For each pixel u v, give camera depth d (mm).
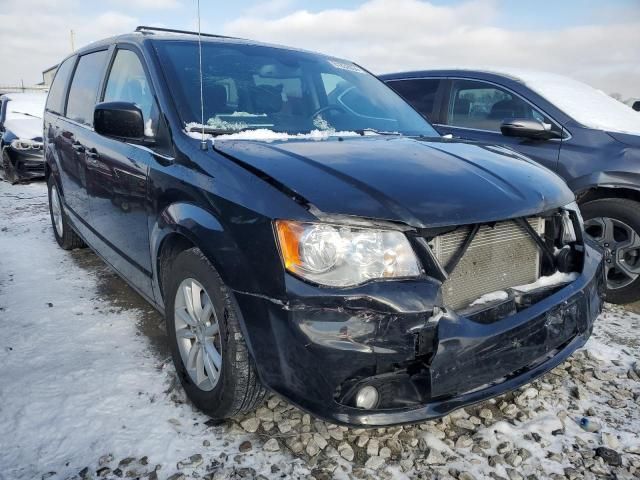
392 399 1818
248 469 2006
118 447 2111
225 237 1979
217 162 2162
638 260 3611
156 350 2902
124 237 2994
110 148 3051
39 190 8109
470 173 2188
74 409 2348
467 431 2279
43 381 2570
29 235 5332
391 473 2012
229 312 2016
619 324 3414
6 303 3541
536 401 2502
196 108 2586
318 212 1796
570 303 2184
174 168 2369
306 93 3107
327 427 2250
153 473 1973
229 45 3150
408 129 3191
